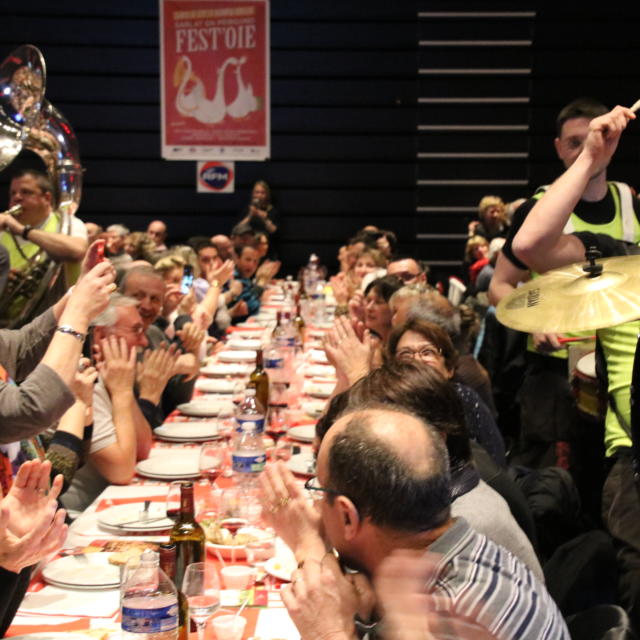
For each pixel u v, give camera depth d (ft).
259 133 40.91
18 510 6.34
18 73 11.59
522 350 17.74
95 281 7.48
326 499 5.05
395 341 9.72
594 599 7.59
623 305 6.91
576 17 40.40
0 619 6.22
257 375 13.07
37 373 7.06
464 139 41.29
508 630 4.71
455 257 41.98
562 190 8.25
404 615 3.07
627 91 40.50
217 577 6.39
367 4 40.86
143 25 40.78
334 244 42.09
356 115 41.37
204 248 26.58
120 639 6.21
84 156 41.34
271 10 40.78
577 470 12.76
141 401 12.55
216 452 9.52
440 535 4.99
